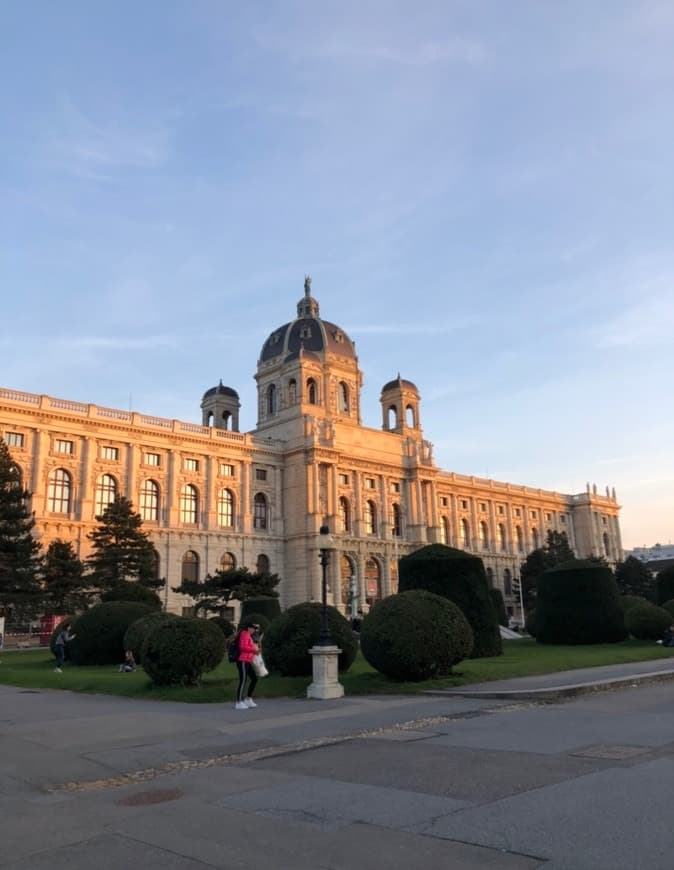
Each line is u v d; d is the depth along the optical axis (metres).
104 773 13.53
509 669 28.97
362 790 11.47
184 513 86.06
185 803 11.19
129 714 20.84
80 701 24.72
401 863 8.16
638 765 12.38
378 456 105.62
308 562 91.88
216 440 89.25
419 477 109.19
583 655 36.44
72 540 74.44
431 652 25.50
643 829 8.97
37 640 64.19
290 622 28.06
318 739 16.33
